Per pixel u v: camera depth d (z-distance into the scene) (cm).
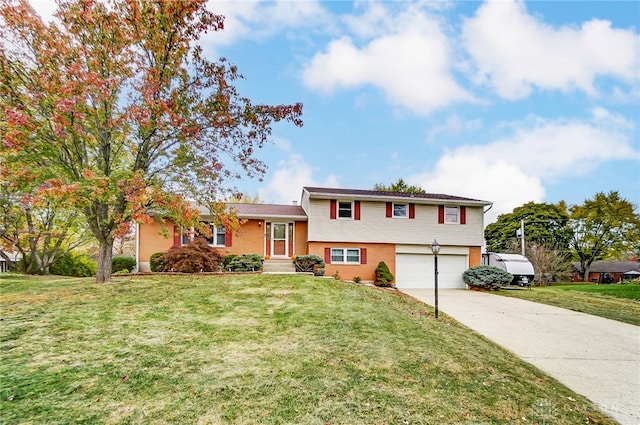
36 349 437
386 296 1040
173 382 372
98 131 852
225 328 570
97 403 323
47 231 1335
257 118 959
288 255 1664
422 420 333
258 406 335
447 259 1711
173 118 804
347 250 1644
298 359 457
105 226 918
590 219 2908
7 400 317
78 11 756
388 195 1719
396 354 509
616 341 712
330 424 313
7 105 731
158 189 834
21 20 729
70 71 727
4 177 717
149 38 834
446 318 866
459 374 463
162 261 1298
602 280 3325
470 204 1728
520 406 389
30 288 848
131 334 512
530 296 1326
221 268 1392
